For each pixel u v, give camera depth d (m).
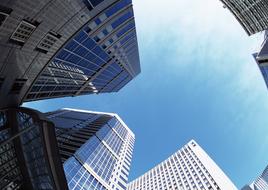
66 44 36.47
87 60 57.25
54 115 97.56
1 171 23.95
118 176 75.81
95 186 55.84
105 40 55.66
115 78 96.38
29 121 25.45
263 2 72.56
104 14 42.25
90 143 69.81
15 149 26.44
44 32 27.81
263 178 120.00
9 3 19.34
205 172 111.69
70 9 28.62
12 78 27.72
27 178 25.77
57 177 23.16
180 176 122.75
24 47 25.86
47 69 39.47
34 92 43.03
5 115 29.16
